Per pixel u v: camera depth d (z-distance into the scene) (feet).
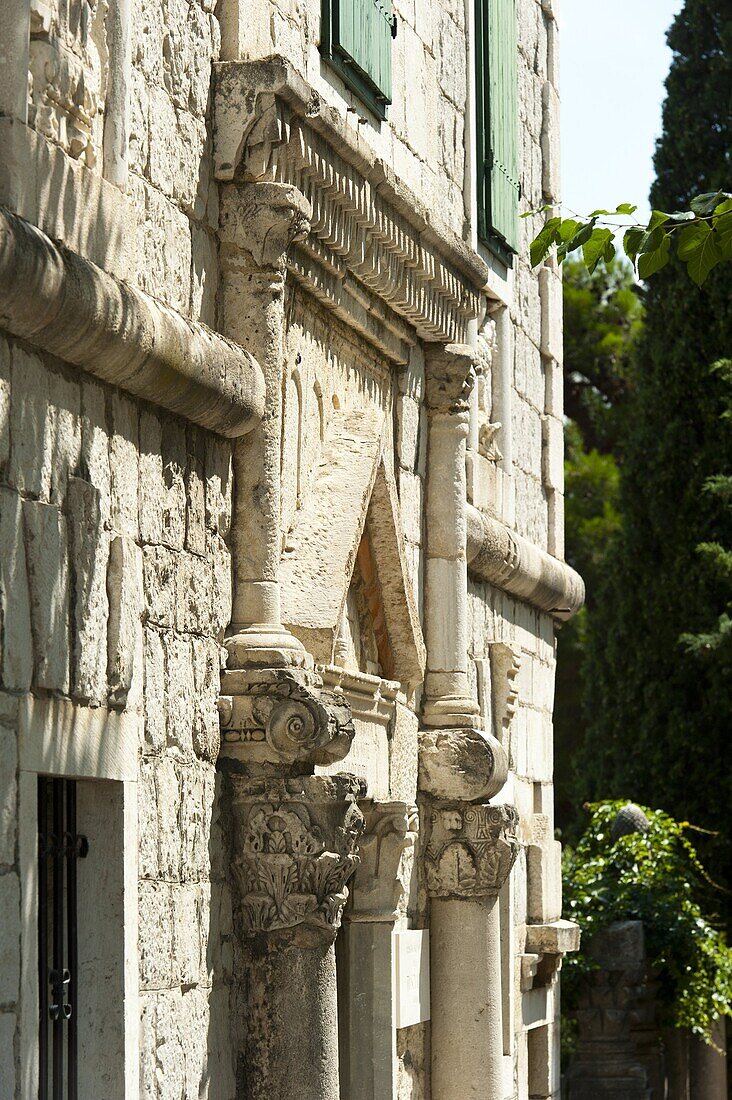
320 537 29.86
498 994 38.19
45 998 21.77
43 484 20.84
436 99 39.50
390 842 33.22
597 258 25.66
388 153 35.37
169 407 24.31
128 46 23.57
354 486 30.94
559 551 53.21
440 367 37.93
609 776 82.94
